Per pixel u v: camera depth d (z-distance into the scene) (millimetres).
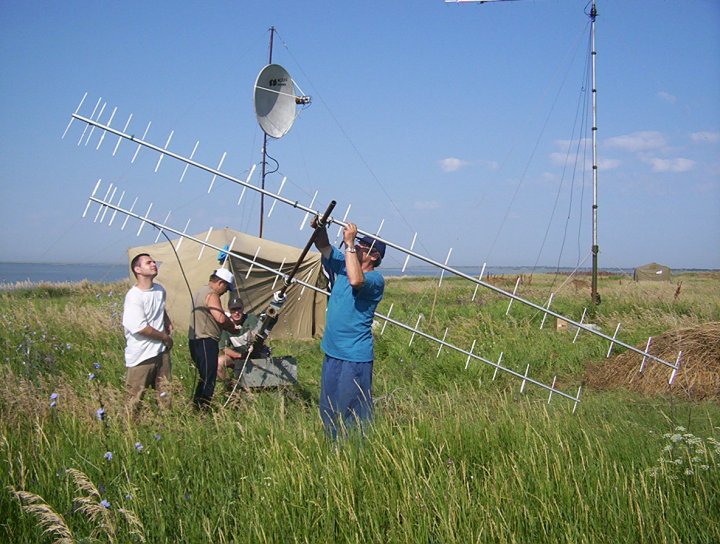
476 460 4789
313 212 5773
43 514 3570
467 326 13016
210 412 6438
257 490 4141
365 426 5156
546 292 21547
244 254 12734
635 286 22484
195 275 13000
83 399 5855
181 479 4453
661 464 4402
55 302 16406
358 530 3805
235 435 5152
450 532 3682
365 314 5445
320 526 3912
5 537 3668
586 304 16688
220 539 3697
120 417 5410
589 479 4336
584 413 6625
